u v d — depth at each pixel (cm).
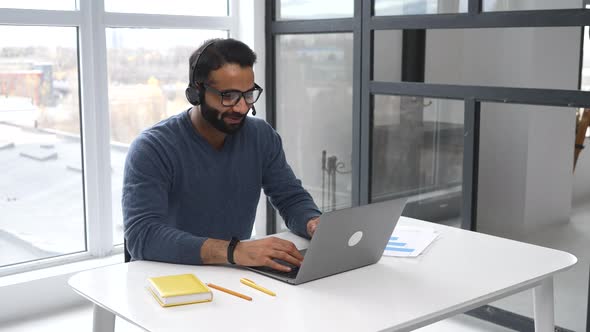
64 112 360
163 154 211
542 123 298
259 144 231
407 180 349
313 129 394
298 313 160
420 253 206
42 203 359
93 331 181
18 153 348
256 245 190
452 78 324
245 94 203
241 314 159
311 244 173
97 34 361
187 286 169
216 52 201
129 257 215
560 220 298
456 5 316
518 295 316
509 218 315
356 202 372
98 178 372
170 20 388
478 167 322
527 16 293
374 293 173
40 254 362
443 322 331
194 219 219
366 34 354
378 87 352
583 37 281
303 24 387
